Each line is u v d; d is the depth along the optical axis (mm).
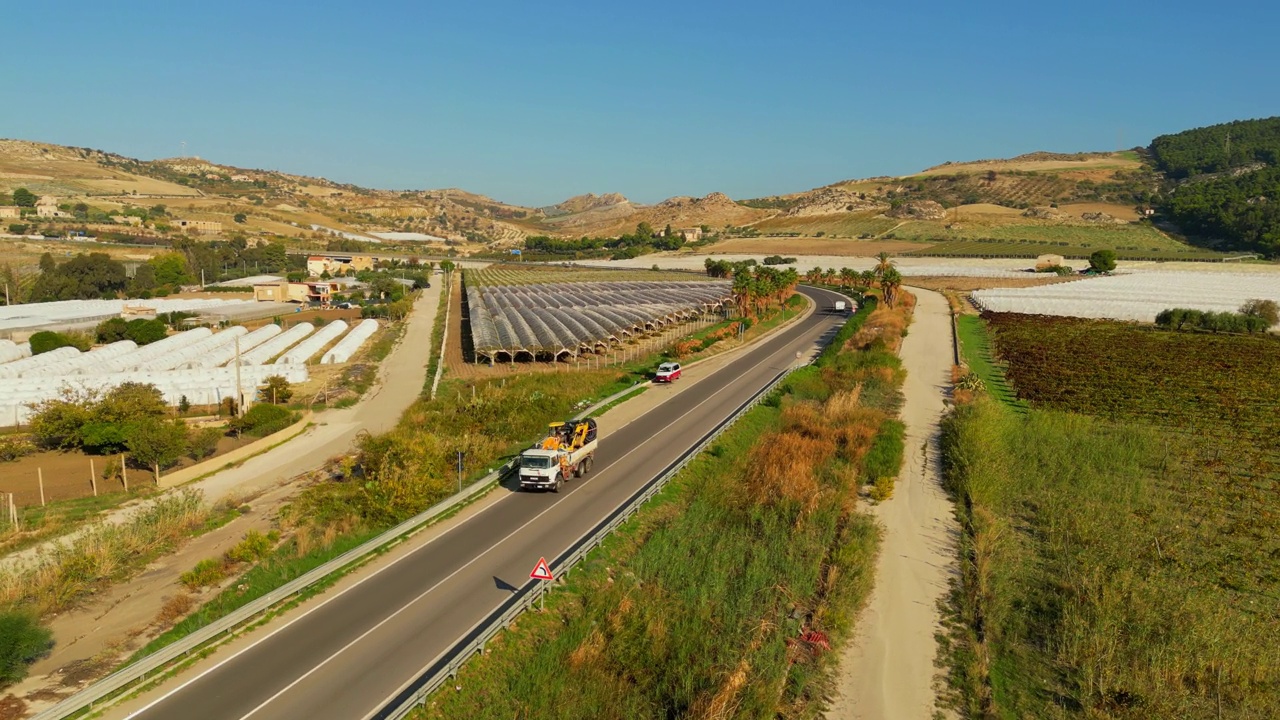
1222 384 73438
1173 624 30281
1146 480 47156
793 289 158000
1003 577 34938
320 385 74625
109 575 31922
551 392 68250
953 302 140625
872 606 33000
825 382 75500
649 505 41062
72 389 56656
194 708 22391
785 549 36438
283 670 24562
